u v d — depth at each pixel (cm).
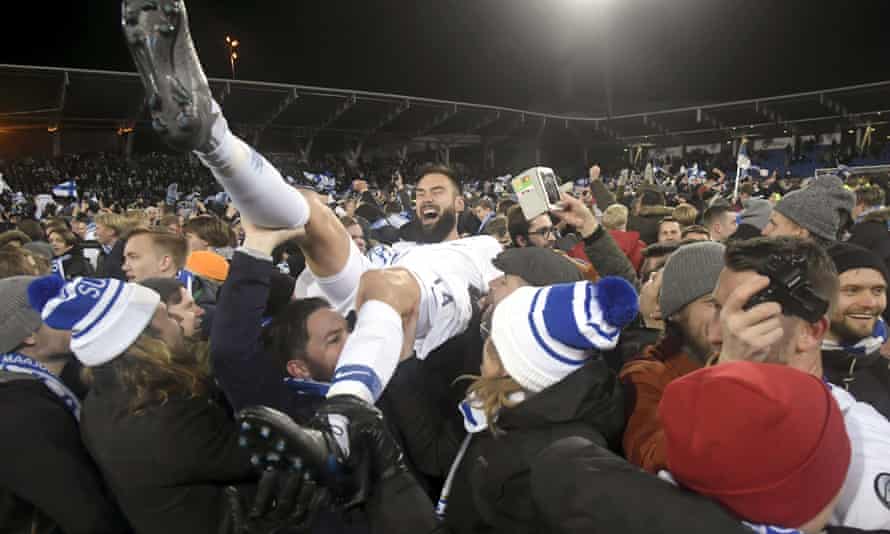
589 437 138
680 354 183
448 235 322
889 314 302
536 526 134
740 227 453
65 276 586
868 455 127
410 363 179
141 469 165
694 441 95
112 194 2186
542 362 140
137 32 99
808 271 124
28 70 1803
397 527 119
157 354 170
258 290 149
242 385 152
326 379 182
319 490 109
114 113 2270
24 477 170
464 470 154
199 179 2422
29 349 195
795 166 2677
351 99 2333
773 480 91
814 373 124
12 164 2211
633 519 100
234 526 154
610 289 138
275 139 2812
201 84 106
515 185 274
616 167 3131
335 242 173
